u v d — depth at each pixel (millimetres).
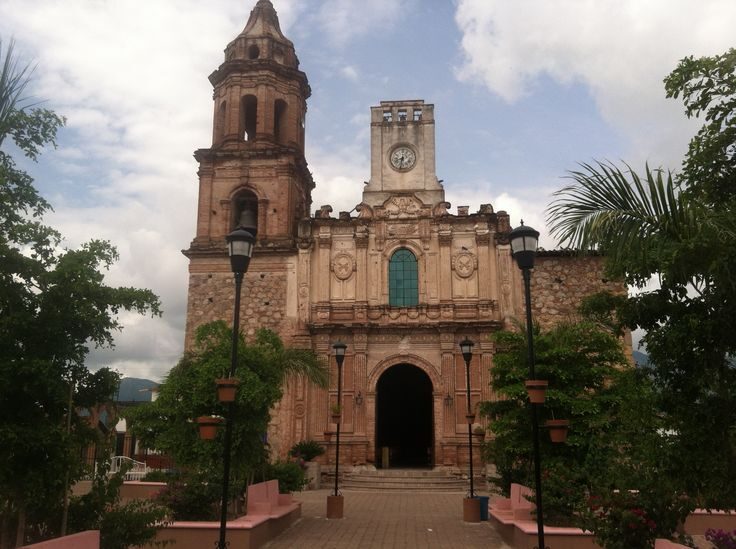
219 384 13227
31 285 10812
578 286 34938
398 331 34969
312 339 35188
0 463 9852
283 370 22516
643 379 10289
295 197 38500
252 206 38969
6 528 10820
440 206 36625
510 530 16625
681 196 9578
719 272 8711
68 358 10906
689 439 9547
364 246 36312
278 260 36500
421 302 35344
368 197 37719
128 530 11812
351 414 33906
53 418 10820
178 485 17969
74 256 11023
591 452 17156
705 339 9312
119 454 41031
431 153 38219
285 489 22859
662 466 9930
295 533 18438
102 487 11812
